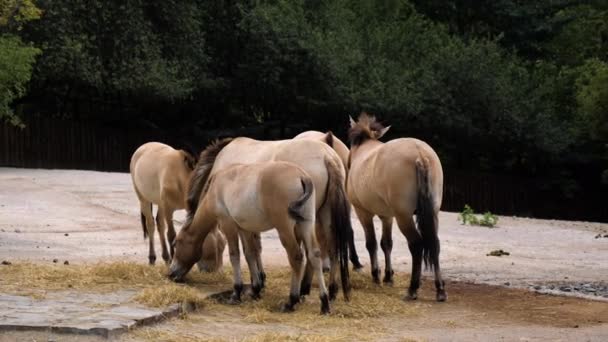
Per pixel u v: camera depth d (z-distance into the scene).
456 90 39.72
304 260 10.17
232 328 9.14
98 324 8.42
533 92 42.06
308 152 10.93
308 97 37.25
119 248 15.30
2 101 25.53
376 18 44.47
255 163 10.43
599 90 39.62
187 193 11.50
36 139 33.19
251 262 10.72
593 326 9.86
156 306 9.47
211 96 37.62
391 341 8.82
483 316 10.37
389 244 12.56
